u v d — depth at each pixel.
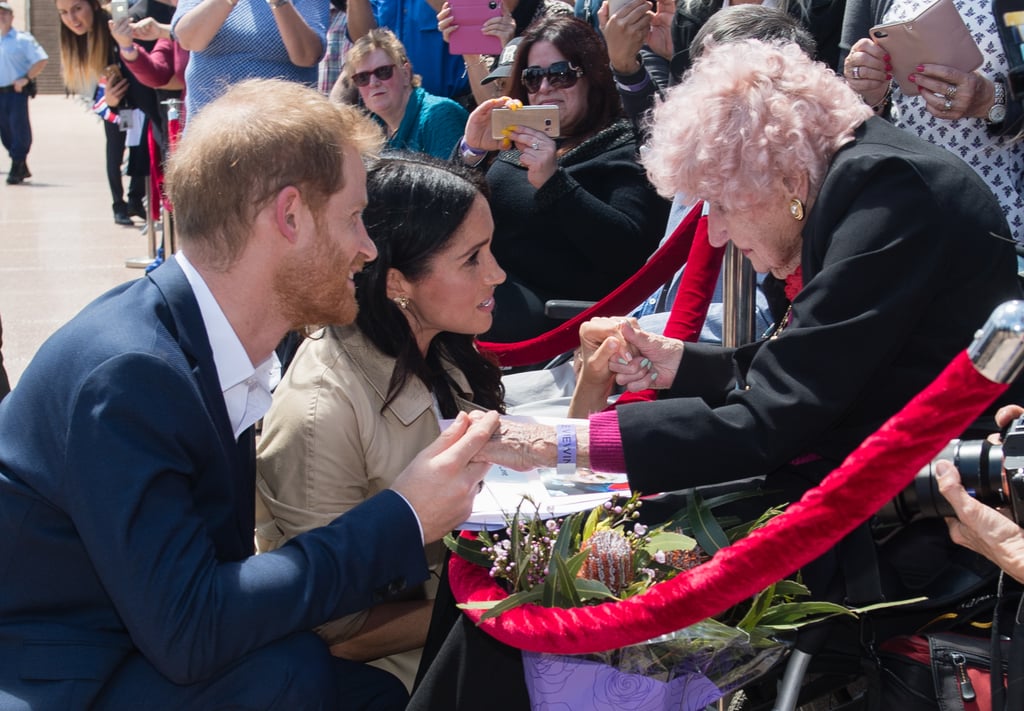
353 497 2.17
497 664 1.83
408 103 4.41
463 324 2.22
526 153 3.43
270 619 1.69
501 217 3.60
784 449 1.87
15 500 1.69
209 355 1.76
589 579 1.72
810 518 1.31
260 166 1.70
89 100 8.75
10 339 5.46
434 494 1.83
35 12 24.83
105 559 1.61
